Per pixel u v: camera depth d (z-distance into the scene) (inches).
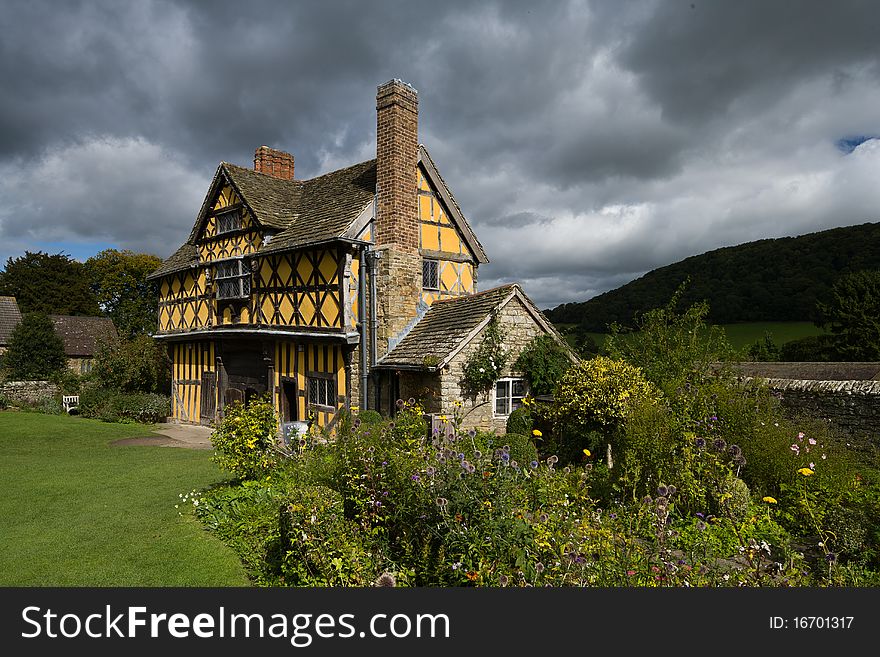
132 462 470.6
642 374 447.8
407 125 558.3
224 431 339.3
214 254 720.3
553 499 244.5
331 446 366.9
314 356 583.8
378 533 222.1
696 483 274.1
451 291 609.3
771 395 419.5
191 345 788.0
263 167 799.7
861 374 756.6
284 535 220.5
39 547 261.6
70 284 1790.1
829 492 282.5
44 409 879.1
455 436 271.1
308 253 581.0
